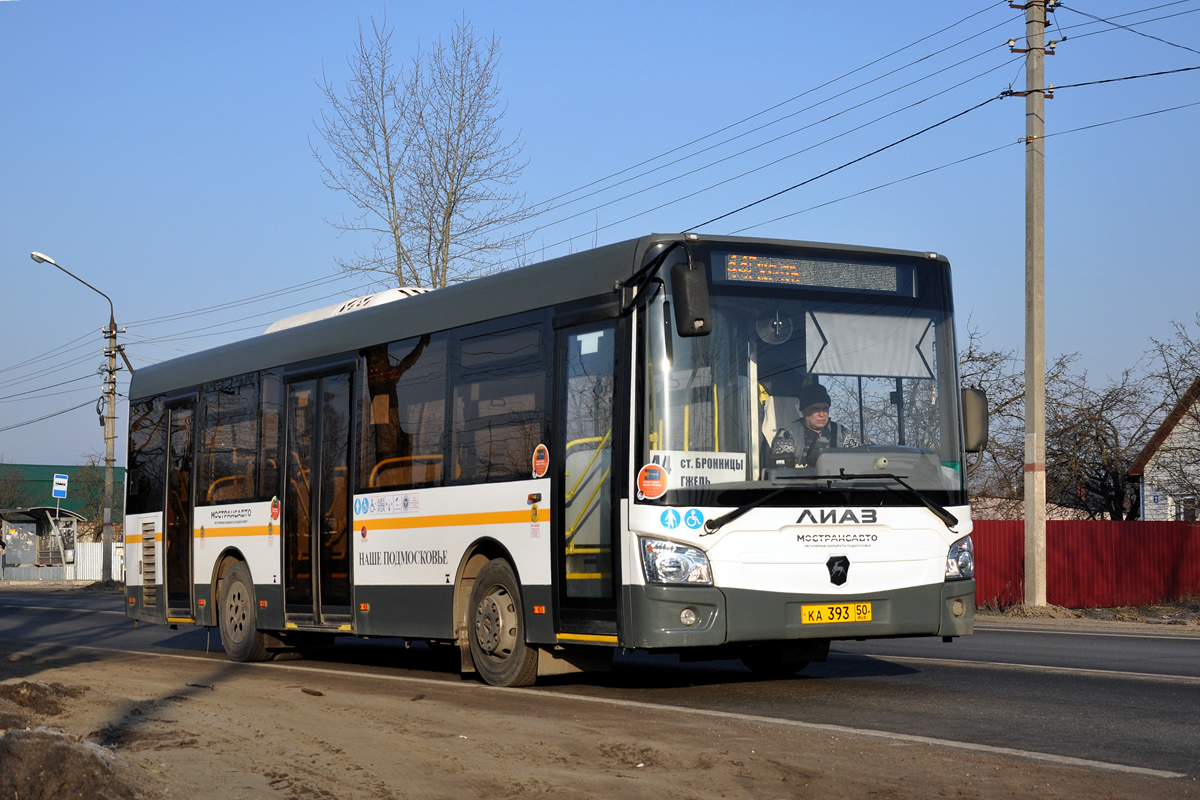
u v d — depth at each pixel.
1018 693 10.38
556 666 11.02
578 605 10.14
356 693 10.98
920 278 10.61
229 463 15.66
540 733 8.41
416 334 12.46
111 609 29.92
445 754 7.77
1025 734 8.33
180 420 16.92
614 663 13.59
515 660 10.90
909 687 10.85
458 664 14.27
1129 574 28.16
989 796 6.48
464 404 11.68
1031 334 23.72
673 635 9.38
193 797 6.62
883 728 8.59
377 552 12.74
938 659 13.40
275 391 14.80
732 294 9.89
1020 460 39.56
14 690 10.17
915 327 10.50
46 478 77.12
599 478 9.99
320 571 13.69
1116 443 39.97
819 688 10.83
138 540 17.75
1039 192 23.84
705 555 9.48
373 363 13.09
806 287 10.14
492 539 11.14
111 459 46.78
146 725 9.02
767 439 9.81
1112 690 10.54
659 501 9.48
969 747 7.78
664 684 11.36
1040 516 23.44
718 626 9.43
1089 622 21.78
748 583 9.55
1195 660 13.38
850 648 14.97
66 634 21.48
